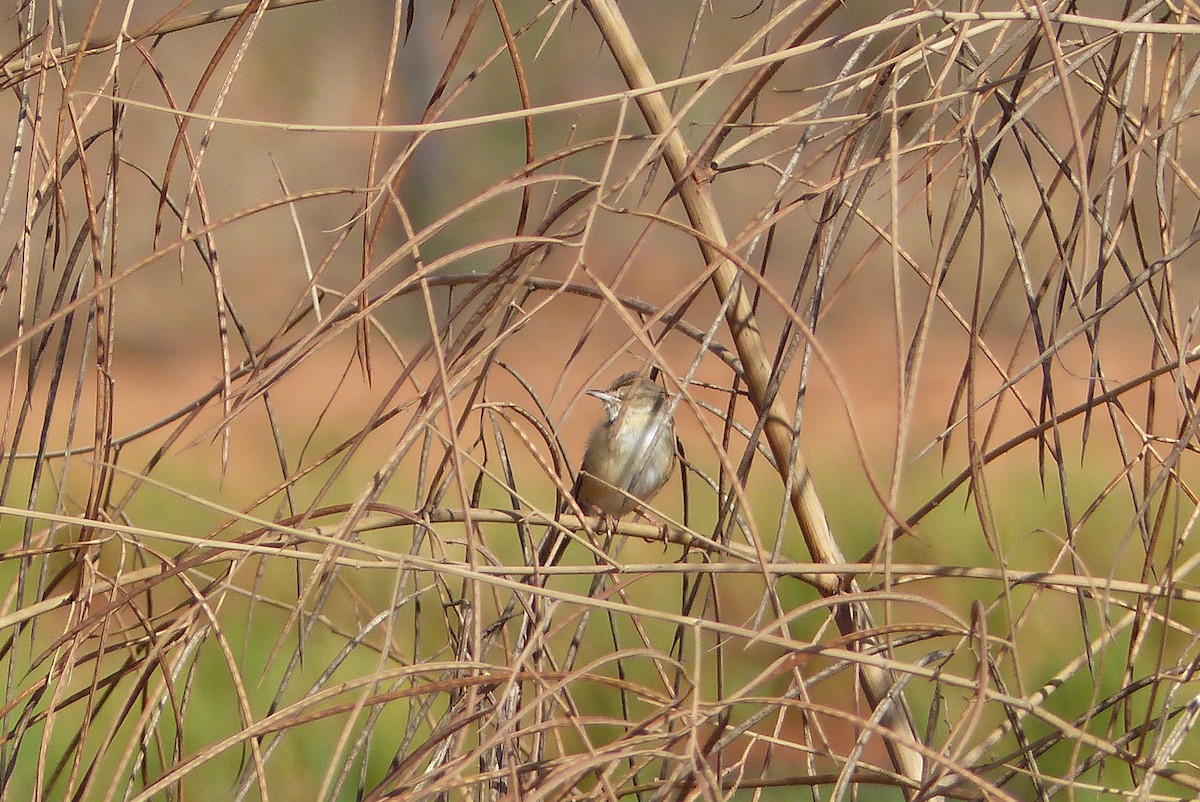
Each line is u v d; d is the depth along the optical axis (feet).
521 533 18.80
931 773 15.05
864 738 13.25
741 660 47.09
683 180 14.39
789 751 40.70
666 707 13.58
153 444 79.20
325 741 39.91
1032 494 62.39
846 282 14.76
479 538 18.84
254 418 100.58
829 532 18.63
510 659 16.47
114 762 37.81
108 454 16.12
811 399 116.37
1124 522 58.39
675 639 16.88
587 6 18.75
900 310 11.00
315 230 148.97
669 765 16.72
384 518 17.79
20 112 16.94
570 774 12.10
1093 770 38.70
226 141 147.95
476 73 15.39
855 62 14.90
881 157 13.82
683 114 12.98
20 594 16.10
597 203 12.38
